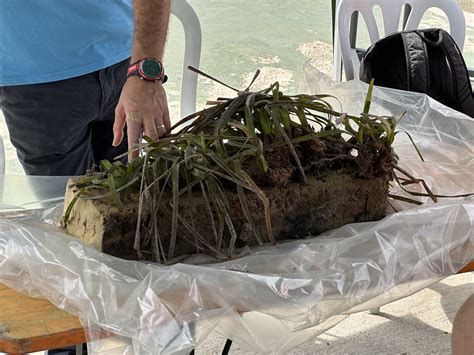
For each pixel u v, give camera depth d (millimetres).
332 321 784
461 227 909
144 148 938
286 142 955
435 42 1814
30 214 989
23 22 1470
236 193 908
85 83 1545
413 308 1966
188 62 1846
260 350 747
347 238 896
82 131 1622
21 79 1511
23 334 715
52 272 806
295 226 949
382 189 996
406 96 1318
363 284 817
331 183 964
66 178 1148
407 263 851
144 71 1234
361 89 1325
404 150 1214
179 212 876
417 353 1772
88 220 870
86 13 1490
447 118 1275
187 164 878
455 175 1143
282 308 767
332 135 1017
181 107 1864
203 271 791
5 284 802
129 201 869
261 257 860
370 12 2160
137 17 1281
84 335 732
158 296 764
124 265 813
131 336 723
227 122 958
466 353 955
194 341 727
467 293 2045
